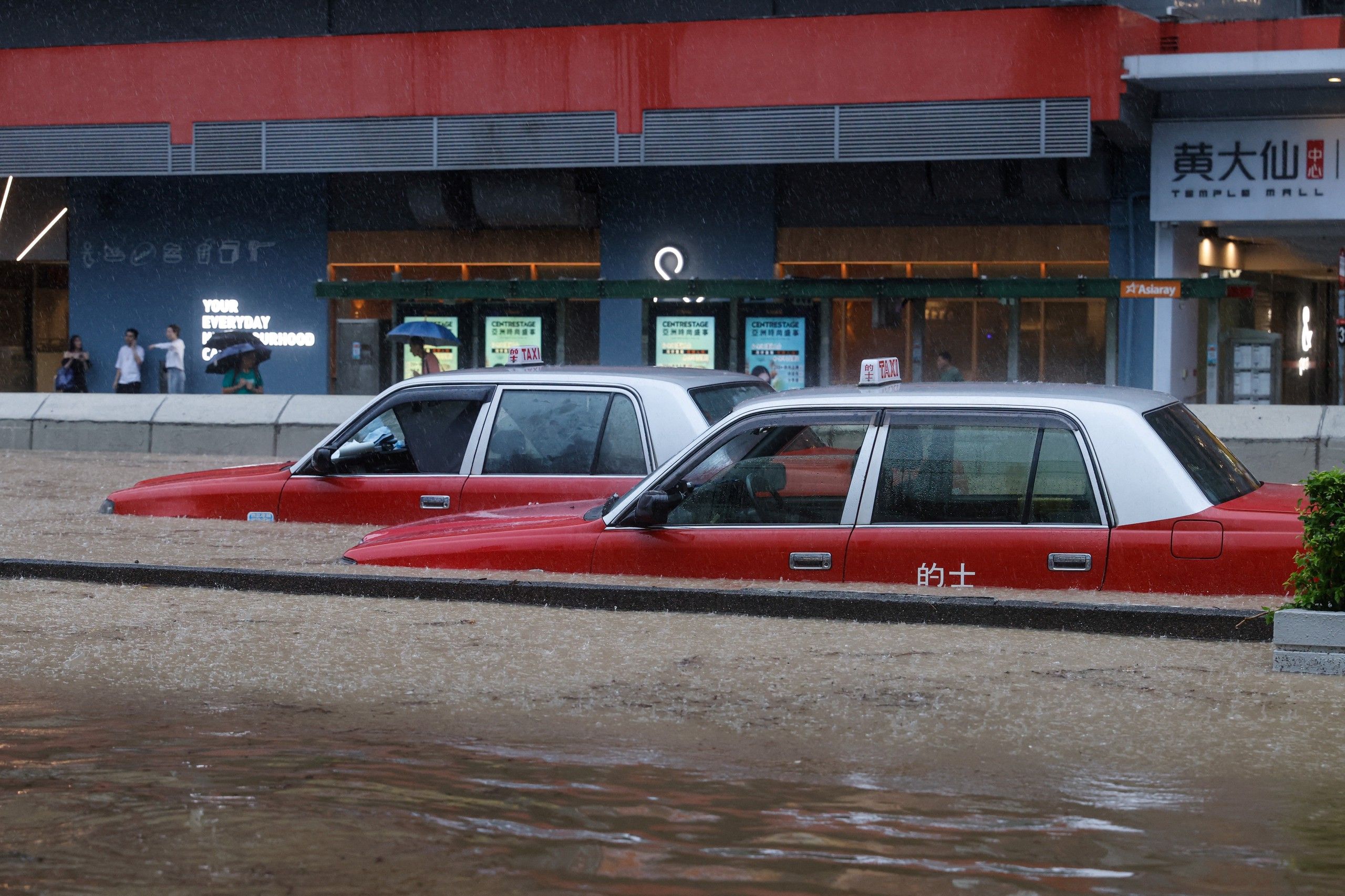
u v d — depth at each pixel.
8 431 20.31
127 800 3.80
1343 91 23.56
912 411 7.21
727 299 27.73
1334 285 34.44
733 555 7.23
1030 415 7.04
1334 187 23.80
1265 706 4.97
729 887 3.14
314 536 9.28
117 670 5.56
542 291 26.12
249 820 3.62
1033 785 4.04
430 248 29.23
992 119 23.64
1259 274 30.50
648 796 3.88
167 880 3.16
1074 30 23.06
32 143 28.28
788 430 7.36
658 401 9.53
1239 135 24.22
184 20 28.77
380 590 7.21
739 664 5.64
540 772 4.14
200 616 6.69
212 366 23.53
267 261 29.94
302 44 26.83
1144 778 4.11
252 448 19.16
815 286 25.41
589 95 25.52
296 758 4.27
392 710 4.95
